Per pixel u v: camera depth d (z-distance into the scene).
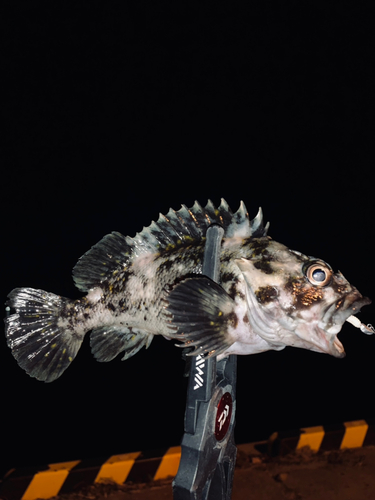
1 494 0.60
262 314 0.35
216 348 0.32
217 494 0.31
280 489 0.65
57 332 0.43
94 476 0.64
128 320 0.41
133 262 0.42
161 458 0.66
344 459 0.72
